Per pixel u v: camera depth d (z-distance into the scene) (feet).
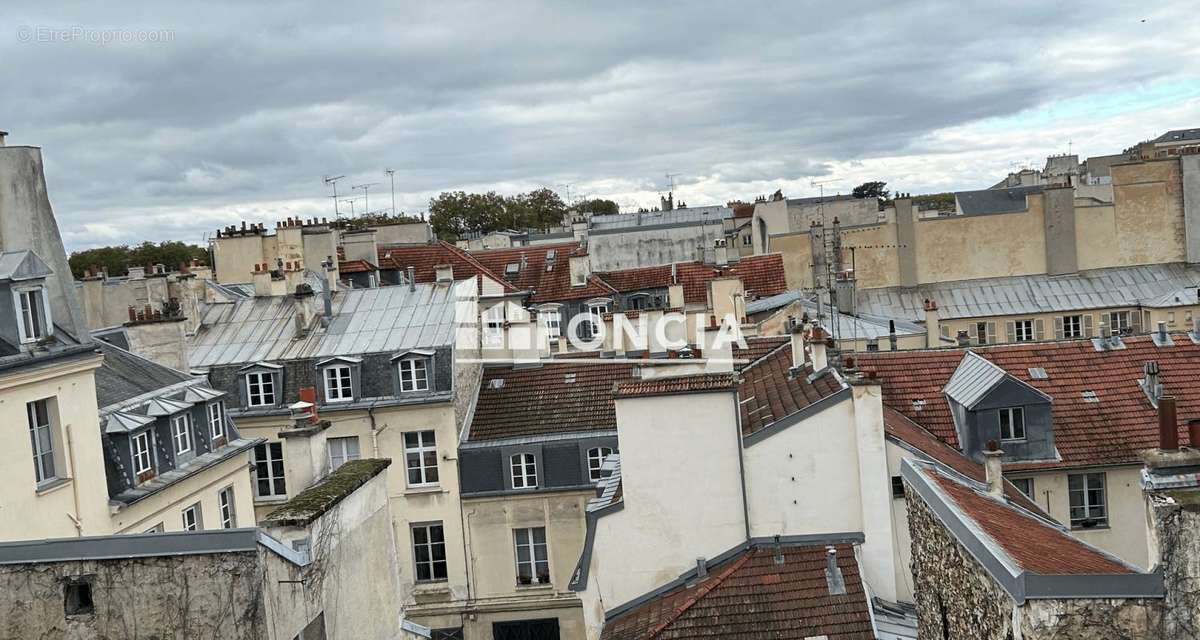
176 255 436.35
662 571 98.02
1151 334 141.49
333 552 63.93
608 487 111.65
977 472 112.16
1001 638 54.24
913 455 96.84
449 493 160.76
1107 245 278.67
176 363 135.54
